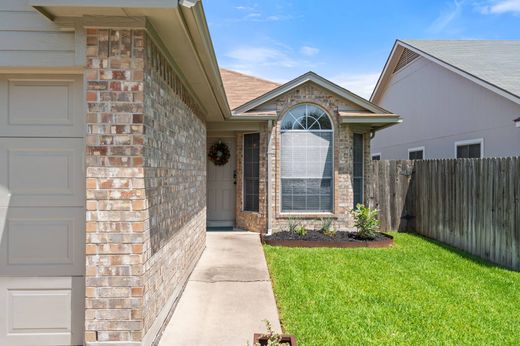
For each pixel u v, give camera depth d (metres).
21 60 2.78
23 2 2.79
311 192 8.03
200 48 3.38
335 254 6.30
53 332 2.90
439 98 10.06
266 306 3.97
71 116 2.93
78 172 2.93
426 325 3.49
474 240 6.31
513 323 3.56
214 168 9.04
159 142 3.27
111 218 2.73
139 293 2.73
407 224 8.62
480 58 9.57
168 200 3.63
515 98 6.82
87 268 2.72
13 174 2.90
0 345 2.87
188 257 4.83
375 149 14.82
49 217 2.91
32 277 2.90
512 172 5.47
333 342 3.13
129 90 2.75
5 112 2.91
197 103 5.68
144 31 2.75
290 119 8.02
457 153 9.23
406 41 12.02
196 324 3.53
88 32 2.73
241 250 6.59
